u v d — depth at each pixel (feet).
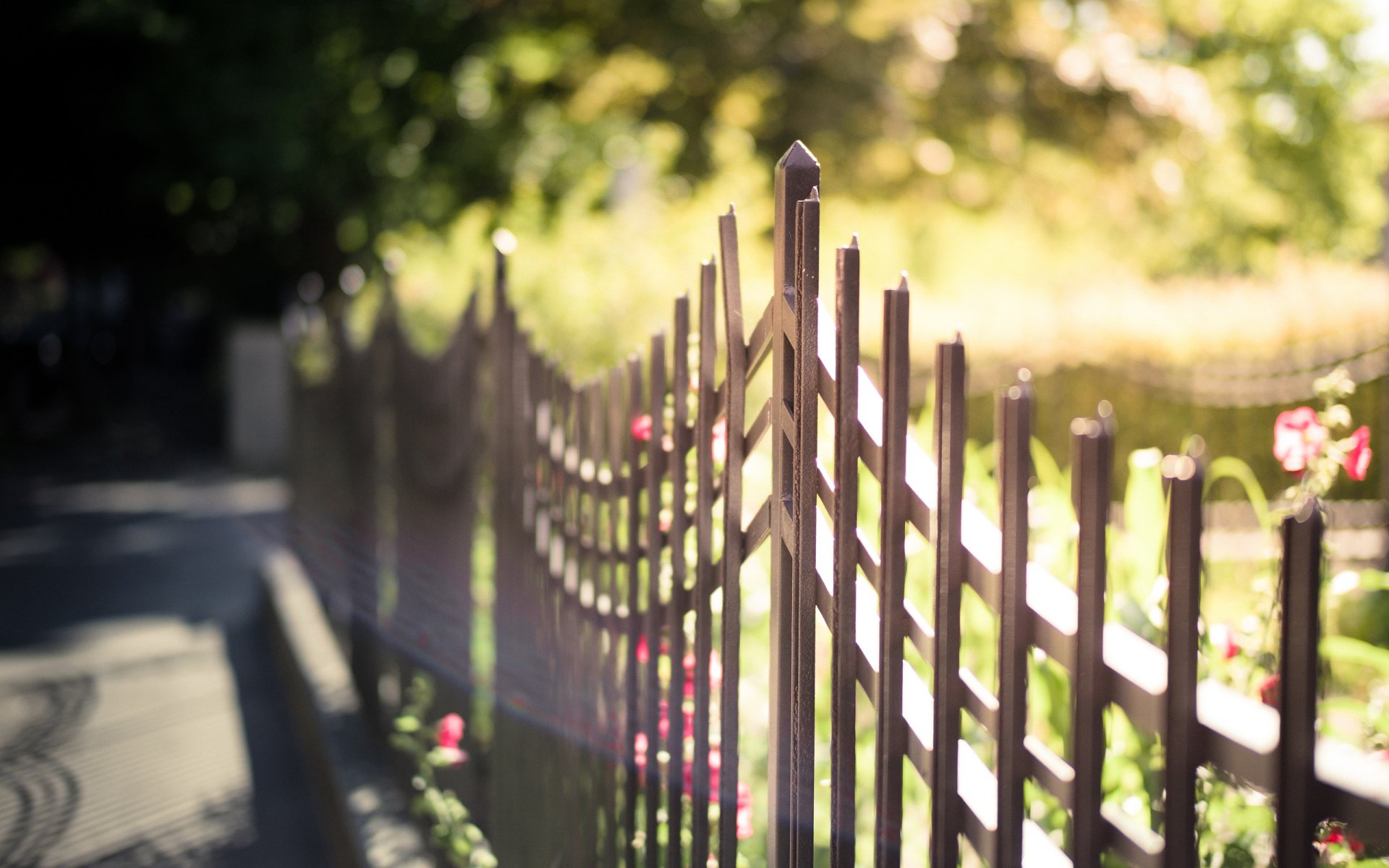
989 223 49.98
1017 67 48.65
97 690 21.04
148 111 53.21
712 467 6.52
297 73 50.75
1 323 111.14
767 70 46.73
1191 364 27.76
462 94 55.72
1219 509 24.09
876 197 47.09
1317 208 103.30
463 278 21.06
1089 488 4.04
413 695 13.88
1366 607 13.66
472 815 11.85
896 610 4.97
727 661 6.18
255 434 57.67
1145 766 7.64
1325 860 6.17
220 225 68.64
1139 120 49.88
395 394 15.65
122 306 116.47
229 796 15.92
